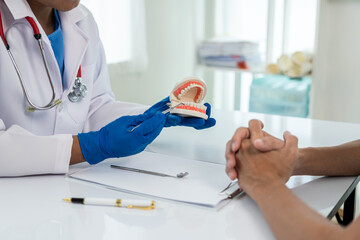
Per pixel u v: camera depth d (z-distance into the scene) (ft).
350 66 8.18
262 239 2.02
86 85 3.88
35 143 2.79
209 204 2.35
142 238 2.02
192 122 3.33
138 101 8.46
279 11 8.82
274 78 9.03
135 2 7.79
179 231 2.09
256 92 8.86
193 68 9.51
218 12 10.01
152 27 8.54
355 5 7.86
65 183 2.73
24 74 3.30
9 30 3.22
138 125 2.91
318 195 2.53
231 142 2.54
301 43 8.82
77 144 2.91
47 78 3.44
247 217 2.24
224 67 9.12
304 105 8.41
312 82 8.04
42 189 2.62
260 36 9.79
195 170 2.91
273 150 2.41
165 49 9.04
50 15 3.62
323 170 2.79
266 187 2.23
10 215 2.25
